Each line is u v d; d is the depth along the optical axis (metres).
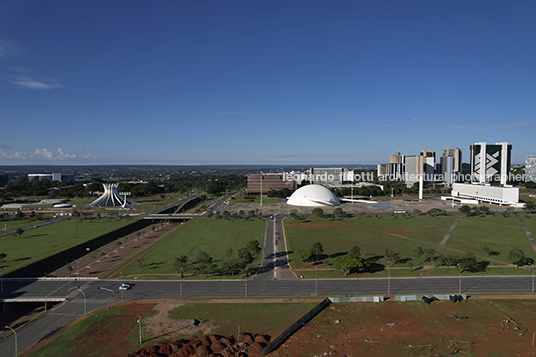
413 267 107.56
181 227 180.25
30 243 142.88
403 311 77.50
